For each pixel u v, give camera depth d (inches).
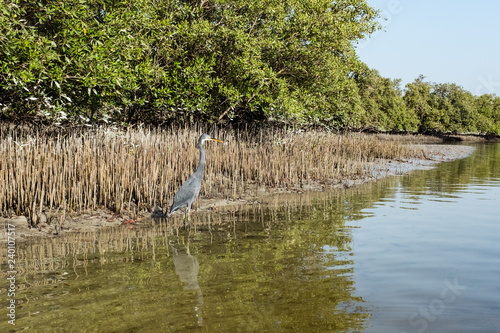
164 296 187.6
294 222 336.8
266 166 530.9
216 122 670.5
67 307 175.8
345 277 210.2
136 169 403.9
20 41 367.9
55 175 338.6
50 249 264.5
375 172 680.4
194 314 169.3
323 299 183.9
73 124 490.0
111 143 433.1
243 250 258.7
